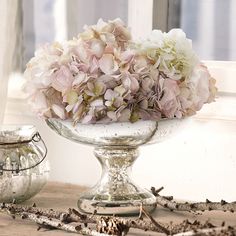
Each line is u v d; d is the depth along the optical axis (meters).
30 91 1.65
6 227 1.65
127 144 1.66
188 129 1.87
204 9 1.95
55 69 1.61
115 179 1.69
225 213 1.71
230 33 1.92
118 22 1.64
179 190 1.90
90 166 1.99
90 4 2.05
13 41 1.98
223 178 1.85
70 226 1.60
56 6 2.09
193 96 1.64
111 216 1.62
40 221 1.63
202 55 1.96
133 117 1.60
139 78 1.60
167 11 1.97
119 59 1.59
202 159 1.87
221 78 1.84
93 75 1.59
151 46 1.62
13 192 1.74
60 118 1.64
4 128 1.86
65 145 2.01
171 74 1.61
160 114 1.62
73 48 1.61
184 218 1.68
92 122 1.61
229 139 1.84
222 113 1.83
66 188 1.92
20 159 1.75
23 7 2.11
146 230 1.55
